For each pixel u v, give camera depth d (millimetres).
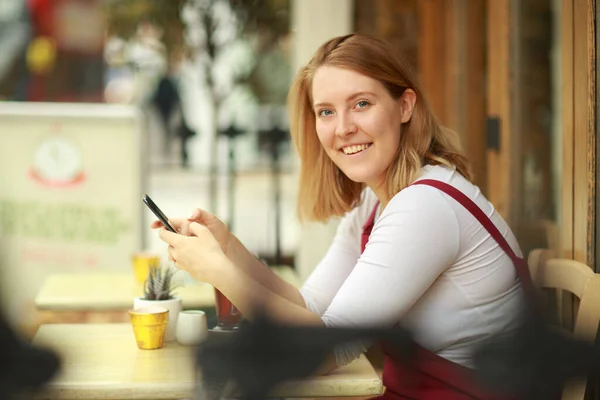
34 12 9664
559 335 916
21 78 9672
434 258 1899
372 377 1782
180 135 8812
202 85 6730
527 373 916
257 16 6125
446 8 4461
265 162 9828
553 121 3363
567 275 2098
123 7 6090
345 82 2055
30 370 1000
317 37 5082
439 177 2006
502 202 3684
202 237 1976
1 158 4664
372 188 2203
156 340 2020
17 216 4672
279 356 948
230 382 968
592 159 2385
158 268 2213
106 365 1860
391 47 2113
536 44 3482
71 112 4672
